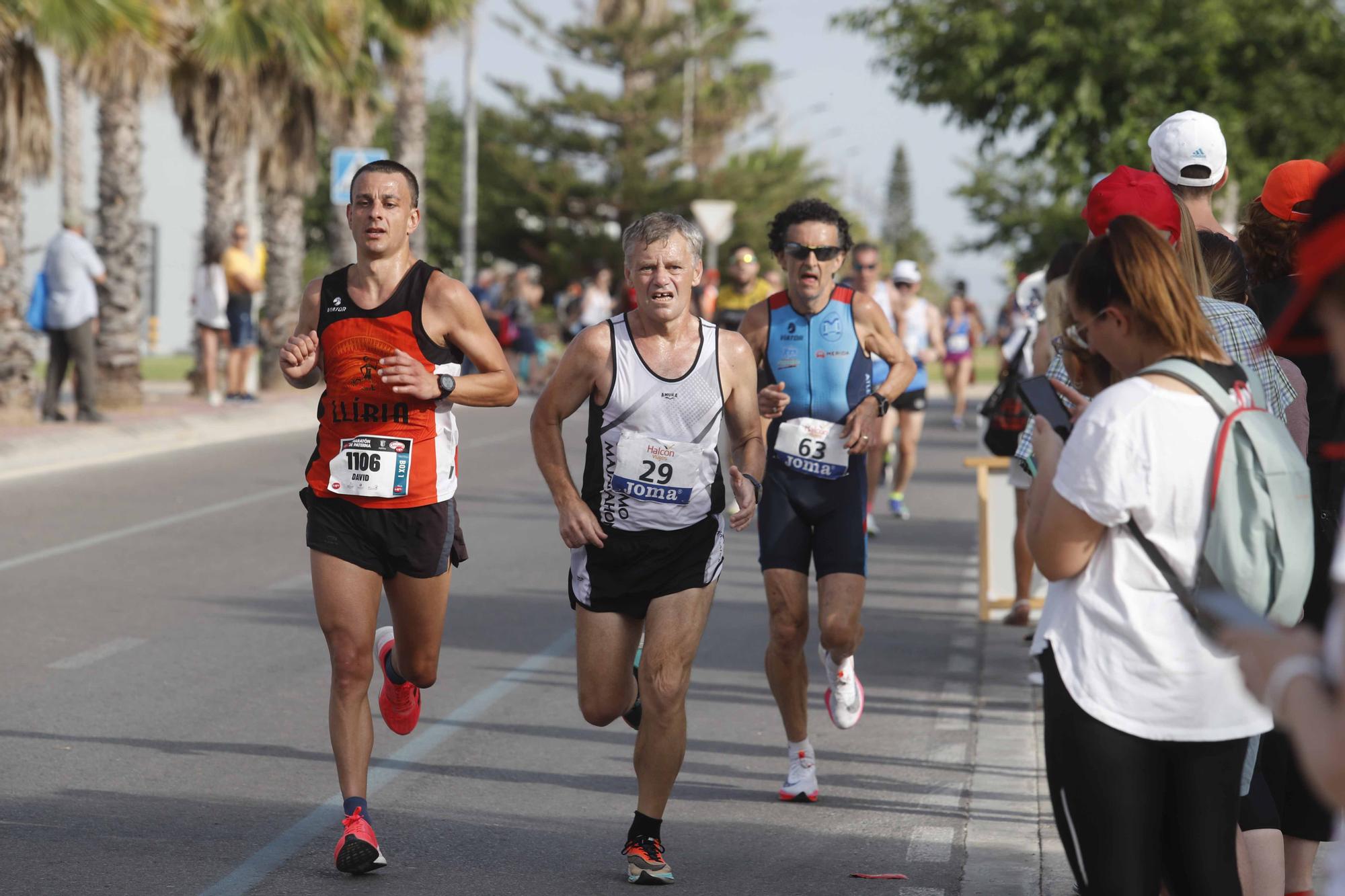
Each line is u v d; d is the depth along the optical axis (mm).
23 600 18125
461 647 16391
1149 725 6453
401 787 11594
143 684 14406
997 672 15531
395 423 9984
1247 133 49375
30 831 10305
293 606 18031
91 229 88312
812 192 123375
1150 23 46969
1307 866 8523
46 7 31766
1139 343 6656
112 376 38531
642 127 111250
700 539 9711
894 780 11875
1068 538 6500
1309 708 3980
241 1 40812
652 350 9617
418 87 58594
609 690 9875
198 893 9227
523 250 117875
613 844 10383
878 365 13562
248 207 61344
